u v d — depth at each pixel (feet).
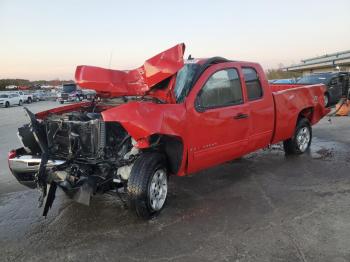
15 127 52.65
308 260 11.30
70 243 13.00
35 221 15.10
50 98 178.19
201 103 15.99
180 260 11.57
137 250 12.30
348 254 11.58
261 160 23.56
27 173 15.85
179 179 19.92
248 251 11.96
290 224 13.84
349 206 15.44
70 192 14.06
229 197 17.01
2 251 12.59
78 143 15.15
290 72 161.58
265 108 19.80
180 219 14.66
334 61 114.01
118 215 15.33
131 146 15.31
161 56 15.20
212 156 16.85
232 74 17.94
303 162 22.82
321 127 37.47
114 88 16.08
